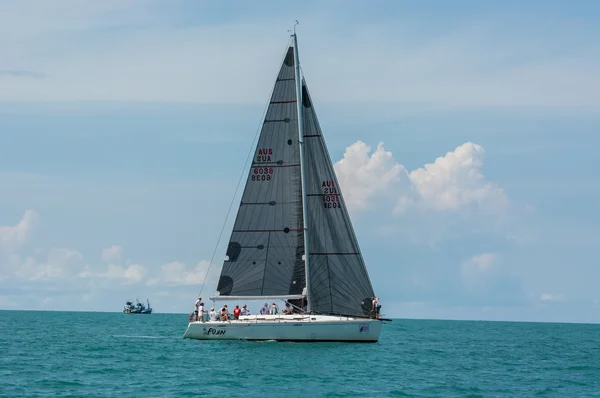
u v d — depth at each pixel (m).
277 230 67.62
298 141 67.50
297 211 67.44
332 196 67.56
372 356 63.56
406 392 46.25
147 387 46.03
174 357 60.56
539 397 46.22
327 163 67.88
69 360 60.38
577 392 48.75
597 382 54.06
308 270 67.12
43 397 42.19
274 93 67.75
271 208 67.81
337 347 65.31
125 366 55.78
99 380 48.84
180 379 49.25
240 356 59.62
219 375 50.81
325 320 65.31
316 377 50.66
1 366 56.16
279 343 65.81
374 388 47.28
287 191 67.56
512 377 55.97
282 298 67.12
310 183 67.88
